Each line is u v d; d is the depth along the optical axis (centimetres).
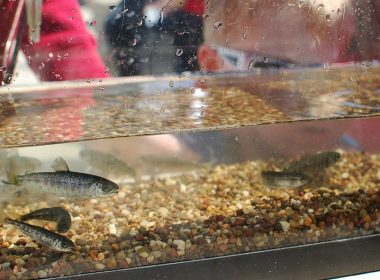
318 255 63
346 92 66
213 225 63
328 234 65
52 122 62
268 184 69
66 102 62
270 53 64
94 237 61
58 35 61
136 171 69
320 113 68
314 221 64
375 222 66
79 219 63
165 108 64
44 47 61
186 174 71
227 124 67
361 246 64
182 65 62
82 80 63
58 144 65
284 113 67
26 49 61
